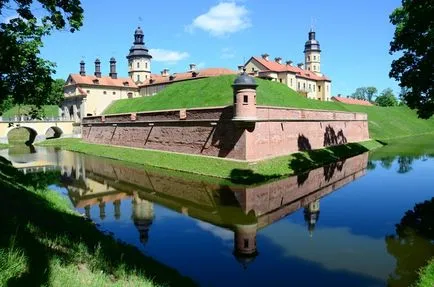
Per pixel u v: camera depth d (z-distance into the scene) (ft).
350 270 41.19
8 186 56.75
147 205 69.92
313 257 44.91
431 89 72.02
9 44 56.18
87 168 116.06
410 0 71.00
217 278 39.83
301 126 121.08
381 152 148.87
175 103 178.81
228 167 93.09
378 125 236.43
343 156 131.44
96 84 287.89
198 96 173.27
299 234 53.26
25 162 134.00
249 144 94.17
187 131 114.62
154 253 46.80
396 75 77.97
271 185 82.84
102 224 58.54
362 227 55.83
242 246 48.93
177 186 84.23
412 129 253.44
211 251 47.37
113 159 135.64
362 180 90.84
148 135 135.13
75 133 248.73
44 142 223.51
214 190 79.05
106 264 32.58
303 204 69.10
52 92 87.56
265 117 100.94
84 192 81.61
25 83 72.18
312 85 350.43
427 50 68.33
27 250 27.25
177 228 56.39
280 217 61.31
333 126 147.13
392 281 38.11
